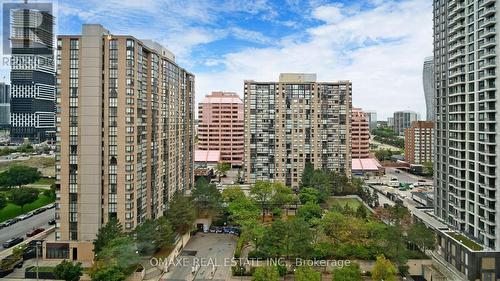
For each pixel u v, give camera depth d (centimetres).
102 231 7906
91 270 6975
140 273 7638
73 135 8444
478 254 7731
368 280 7694
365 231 8619
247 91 16462
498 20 8281
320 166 16525
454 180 10031
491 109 8600
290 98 16462
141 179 9175
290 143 16525
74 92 8431
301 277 6681
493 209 8425
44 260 8419
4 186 15512
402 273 7950
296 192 16075
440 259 8994
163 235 8788
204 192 11512
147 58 9869
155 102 10225
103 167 8538
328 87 16488
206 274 8119
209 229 11256
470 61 9362
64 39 8400
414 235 8600
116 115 8512
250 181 16612
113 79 8494
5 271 7731
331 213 9431
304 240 7981
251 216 10281
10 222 11338
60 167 8488
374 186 18638
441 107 10856
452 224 10062
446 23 10506
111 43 8494
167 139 11356
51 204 13775
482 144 8850
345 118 16512
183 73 13238
